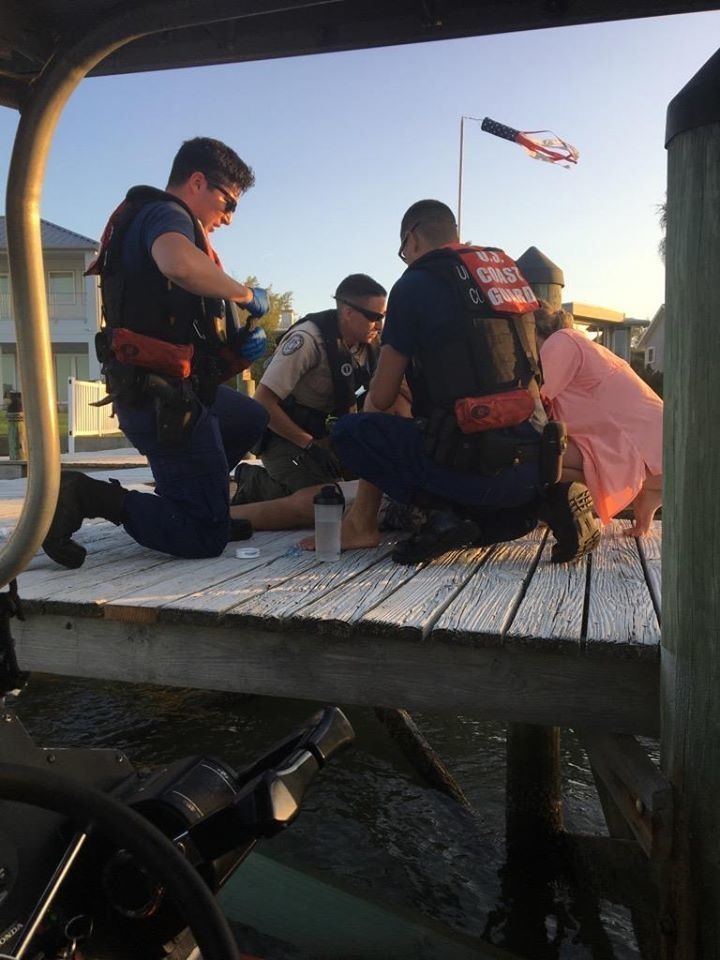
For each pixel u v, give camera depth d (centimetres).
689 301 183
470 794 382
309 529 421
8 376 3112
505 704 227
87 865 138
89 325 3067
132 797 151
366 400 319
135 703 464
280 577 298
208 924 120
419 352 299
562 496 307
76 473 307
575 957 272
